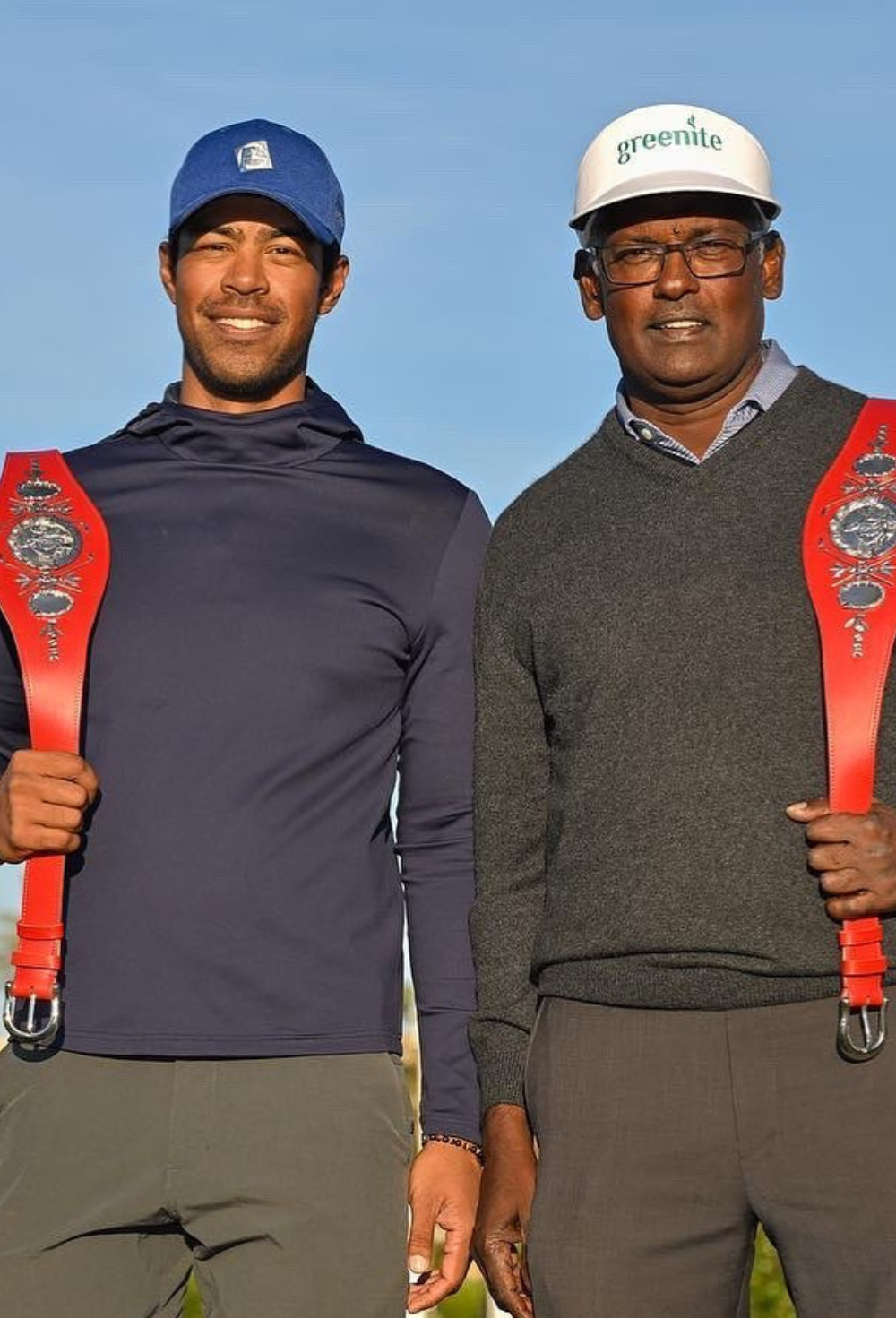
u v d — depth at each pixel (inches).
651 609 196.5
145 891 197.8
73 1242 196.7
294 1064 198.2
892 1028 186.2
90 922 198.7
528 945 208.2
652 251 204.8
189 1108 196.7
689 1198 190.9
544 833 209.9
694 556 197.5
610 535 202.5
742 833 189.8
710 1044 190.2
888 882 184.5
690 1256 192.1
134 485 212.4
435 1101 211.8
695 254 204.5
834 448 200.4
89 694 203.2
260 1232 196.1
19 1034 195.8
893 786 189.8
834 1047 187.3
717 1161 190.1
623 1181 192.1
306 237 215.9
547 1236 194.2
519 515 211.0
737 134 209.0
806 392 204.8
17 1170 197.5
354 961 201.3
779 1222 189.0
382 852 207.2
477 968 209.8
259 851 198.7
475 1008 211.6
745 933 188.1
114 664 203.0
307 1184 196.5
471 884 213.2
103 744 201.3
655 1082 191.5
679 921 189.8
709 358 203.6
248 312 213.2
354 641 206.1
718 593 194.9
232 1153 196.4
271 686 202.1
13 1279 195.5
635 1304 191.5
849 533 194.1
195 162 215.9
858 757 187.6
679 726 193.2
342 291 225.5
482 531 217.3
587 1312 191.6
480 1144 210.7
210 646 202.8
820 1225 186.9
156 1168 196.5
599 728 197.0
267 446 213.3
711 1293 193.0
